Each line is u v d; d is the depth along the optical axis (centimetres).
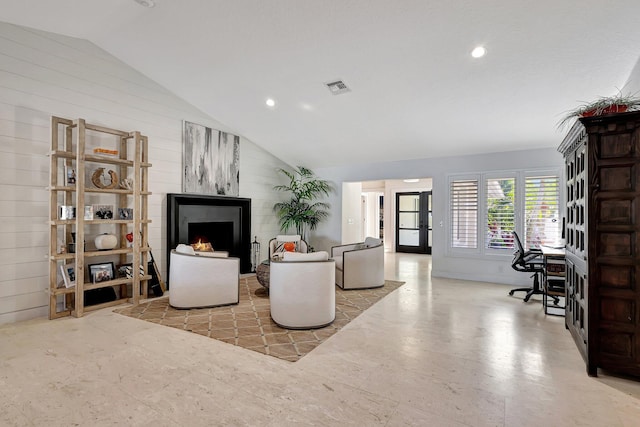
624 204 238
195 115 544
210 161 568
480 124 483
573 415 197
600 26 287
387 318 374
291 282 335
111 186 419
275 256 502
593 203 246
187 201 529
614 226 240
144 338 311
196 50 398
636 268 234
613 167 240
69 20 358
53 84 388
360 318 373
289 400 210
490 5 281
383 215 1100
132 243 439
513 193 557
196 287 402
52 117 368
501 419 192
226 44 377
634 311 235
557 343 304
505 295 481
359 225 824
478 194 585
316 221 747
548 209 532
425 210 982
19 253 363
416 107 457
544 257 397
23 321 360
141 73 472
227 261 418
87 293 410
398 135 549
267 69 413
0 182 349
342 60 378
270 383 231
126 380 234
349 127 543
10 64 355
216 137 579
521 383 233
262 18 329
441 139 546
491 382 234
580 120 246
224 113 551
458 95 418
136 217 425
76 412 197
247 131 610
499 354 281
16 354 276
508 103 421
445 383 232
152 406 203
